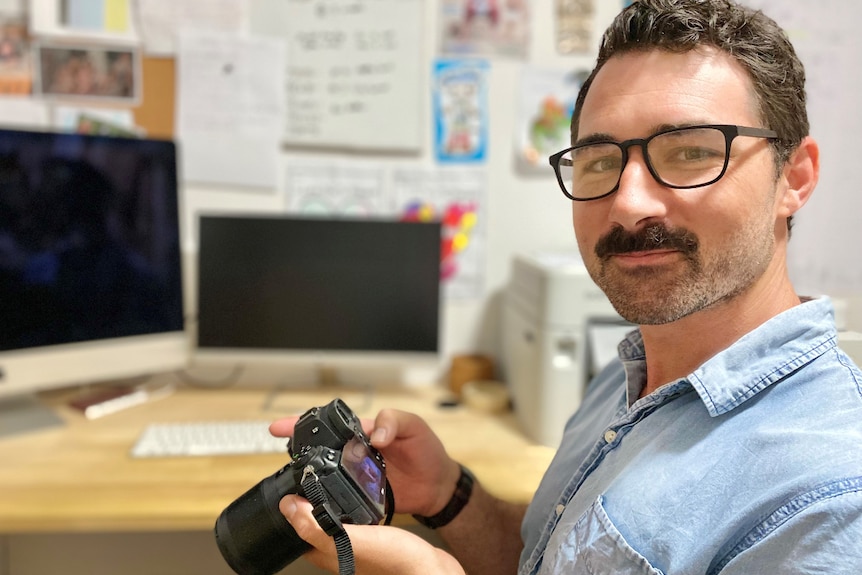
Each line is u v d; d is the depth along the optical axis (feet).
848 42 4.52
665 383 2.12
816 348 1.76
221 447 3.44
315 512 1.74
